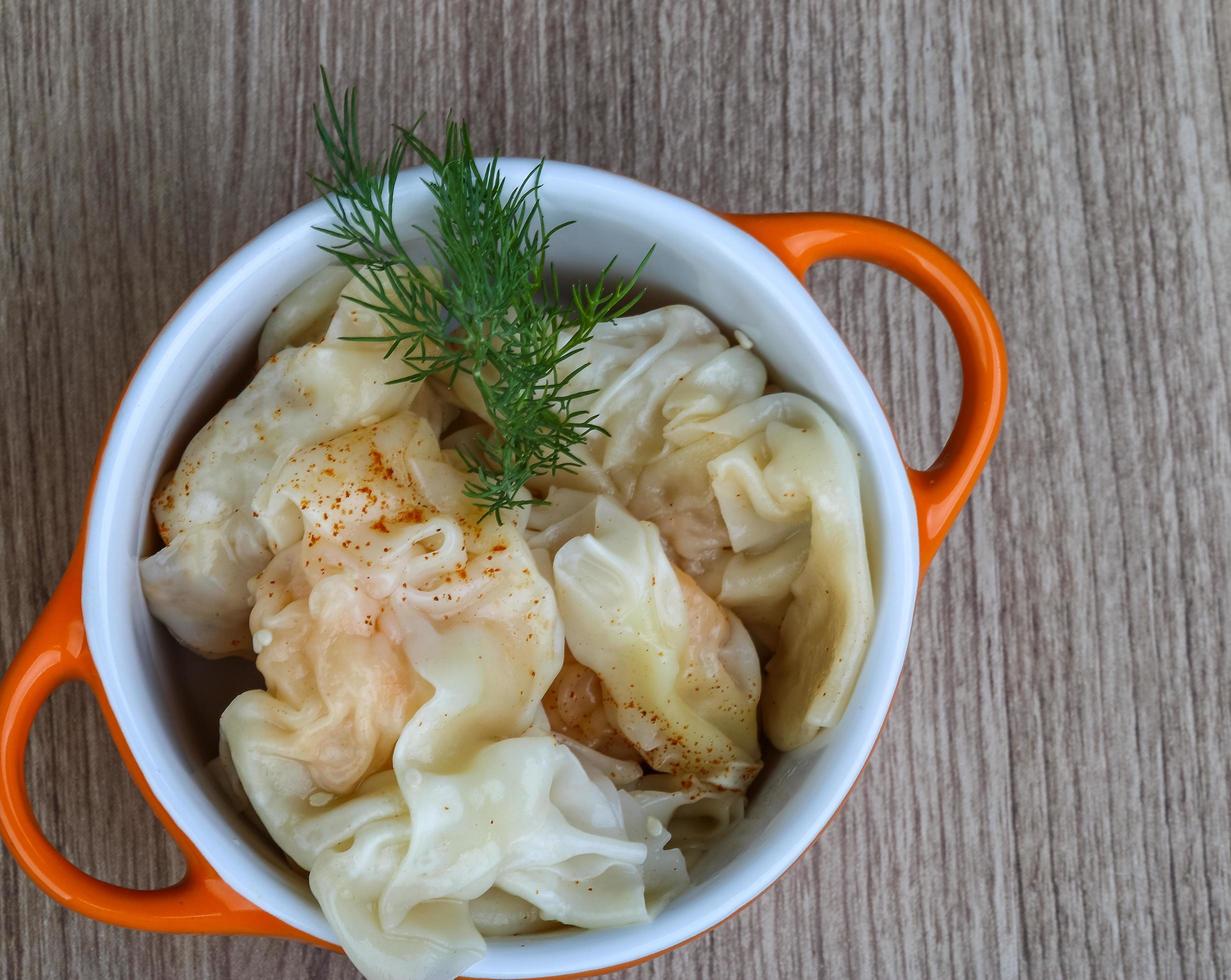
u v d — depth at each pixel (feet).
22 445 1.17
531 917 1.03
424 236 1.03
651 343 1.08
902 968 1.21
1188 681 1.23
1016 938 1.21
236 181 1.18
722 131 1.21
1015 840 1.22
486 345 1.00
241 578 1.04
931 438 1.22
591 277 1.09
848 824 1.21
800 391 1.07
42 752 1.17
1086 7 1.23
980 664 1.22
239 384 1.08
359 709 0.99
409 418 1.04
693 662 1.06
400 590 1.01
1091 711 1.22
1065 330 1.23
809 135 1.21
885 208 1.22
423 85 1.19
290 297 1.05
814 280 1.22
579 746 1.06
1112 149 1.23
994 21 1.22
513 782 0.99
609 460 1.07
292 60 1.19
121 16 1.18
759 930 1.20
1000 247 1.22
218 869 0.98
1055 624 1.22
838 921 1.21
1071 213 1.23
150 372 1.00
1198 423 1.23
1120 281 1.23
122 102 1.18
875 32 1.22
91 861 1.17
